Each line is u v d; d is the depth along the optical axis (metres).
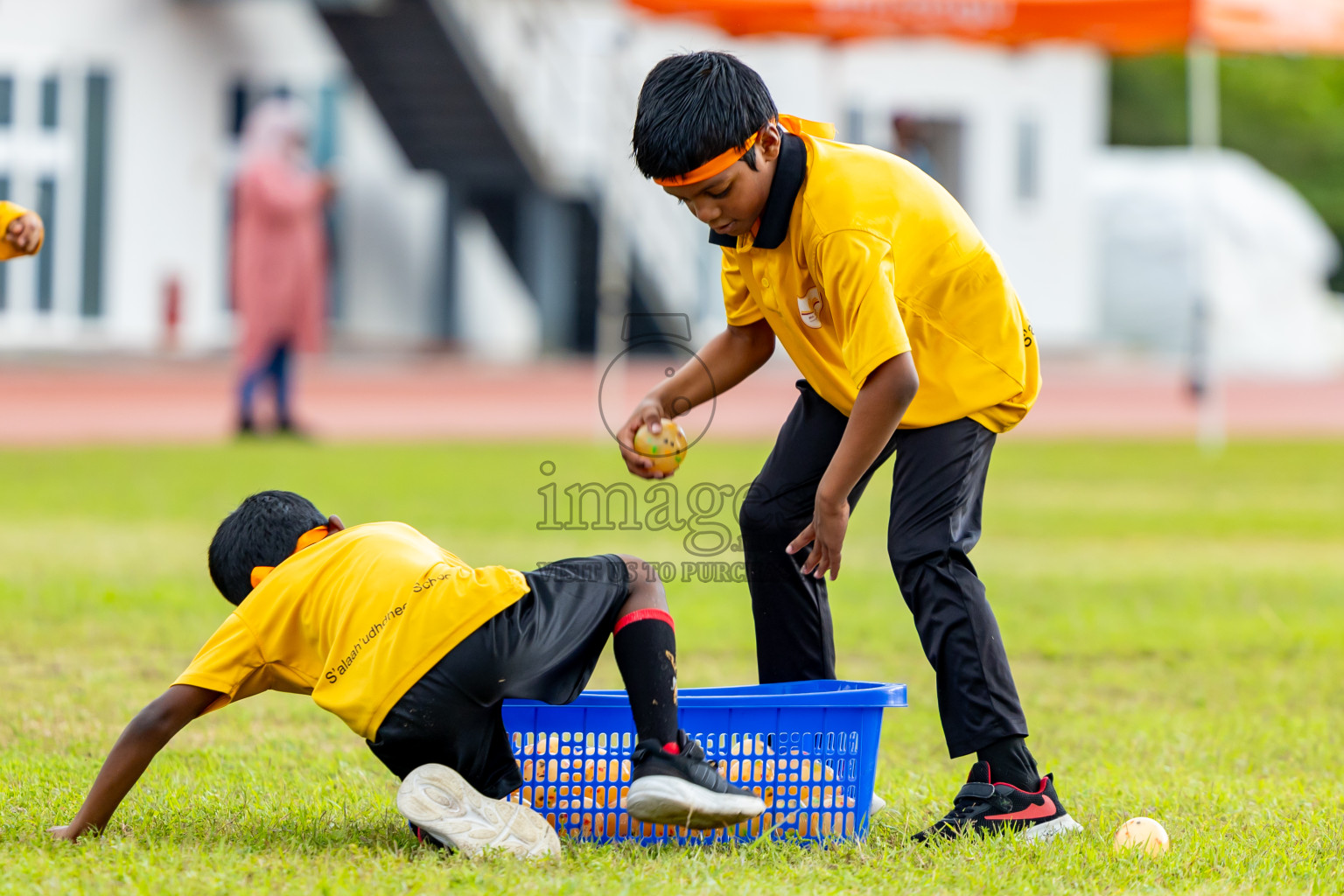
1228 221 89.44
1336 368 91.50
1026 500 35.12
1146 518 31.84
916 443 10.85
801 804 10.33
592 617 9.95
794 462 11.55
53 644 17.80
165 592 21.45
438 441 47.84
